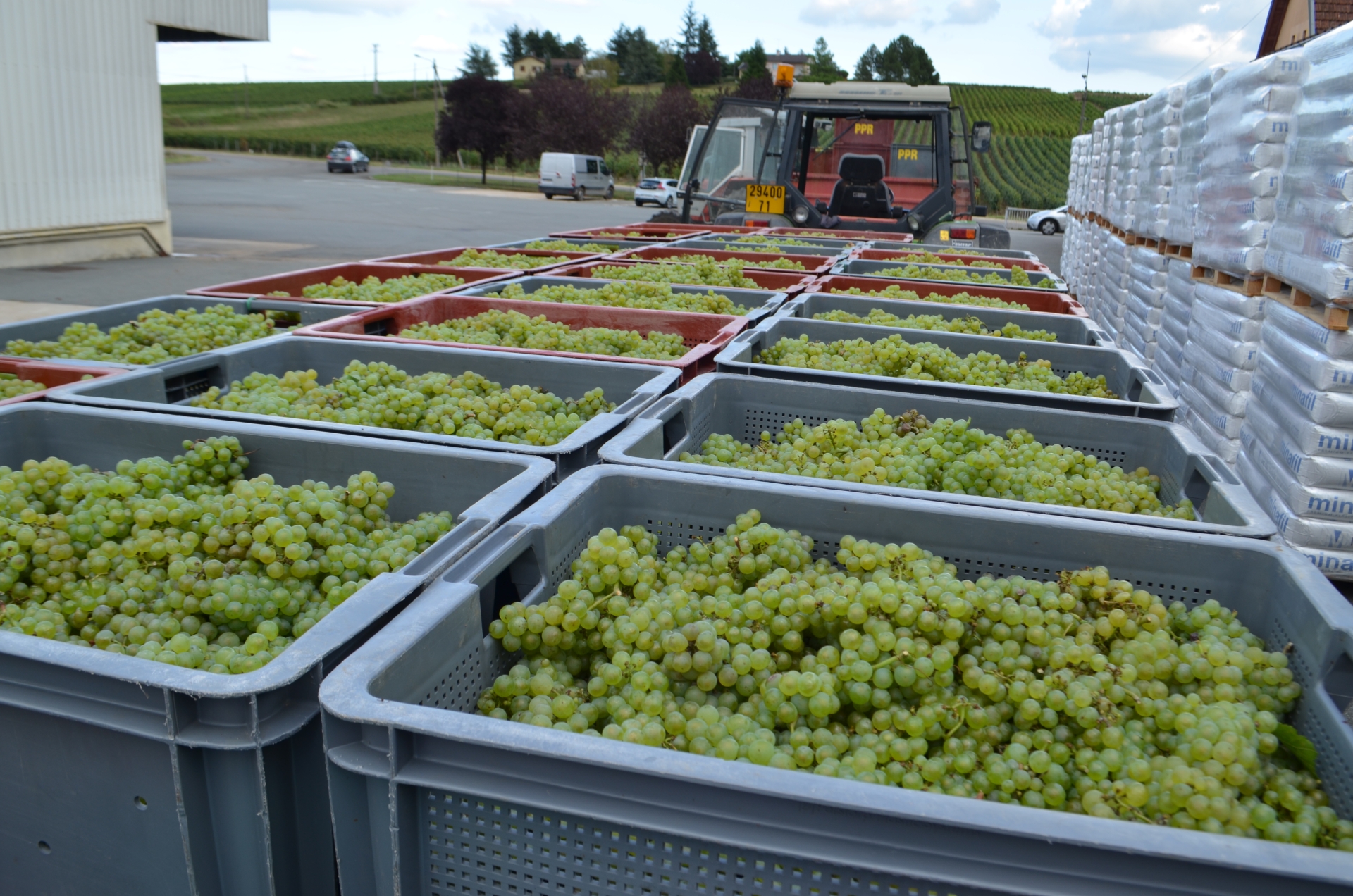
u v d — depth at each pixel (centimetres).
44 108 1164
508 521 190
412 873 124
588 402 304
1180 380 560
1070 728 153
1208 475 235
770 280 575
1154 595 188
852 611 167
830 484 212
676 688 169
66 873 142
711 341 369
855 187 1011
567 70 8988
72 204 1214
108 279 1102
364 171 5134
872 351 354
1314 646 161
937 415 297
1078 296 1108
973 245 841
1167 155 622
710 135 1145
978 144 975
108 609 177
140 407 258
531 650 177
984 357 364
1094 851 102
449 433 277
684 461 269
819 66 8331
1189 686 166
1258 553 184
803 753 147
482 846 123
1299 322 378
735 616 175
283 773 131
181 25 1312
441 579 159
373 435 240
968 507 201
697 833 110
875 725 158
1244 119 441
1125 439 281
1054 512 200
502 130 5303
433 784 116
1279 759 157
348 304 427
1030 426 289
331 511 197
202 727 126
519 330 381
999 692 157
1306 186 372
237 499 191
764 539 196
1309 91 379
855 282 545
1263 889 99
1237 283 487
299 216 2219
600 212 3122
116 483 208
